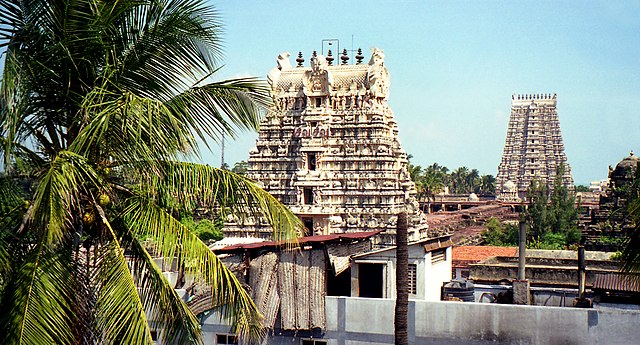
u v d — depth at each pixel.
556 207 141.62
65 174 18.06
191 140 20.33
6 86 17.81
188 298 36.19
